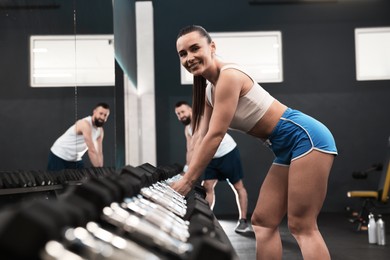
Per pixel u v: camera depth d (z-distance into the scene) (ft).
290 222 7.19
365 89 30.48
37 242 1.83
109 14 16.51
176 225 3.62
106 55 15.69
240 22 30.71
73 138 11.75
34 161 9.59
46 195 9.20
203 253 2.43
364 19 30.53
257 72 30.71
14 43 9.26
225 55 30.78
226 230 21.44
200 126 8.01
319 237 7.10
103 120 14.93
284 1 30.58
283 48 30.60
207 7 30.81
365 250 15.75
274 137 7.31
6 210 2.01
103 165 14.89
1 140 8.95
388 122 30.37
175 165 15.71
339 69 30.53
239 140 30.30
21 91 9.19
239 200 20.44
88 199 2.98
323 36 30.55
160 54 30.89
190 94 30.81
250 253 14.73
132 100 27.35
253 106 7.14
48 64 10.24
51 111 10.49
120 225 3.03
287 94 30.60
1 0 8.98
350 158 30.37
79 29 12.41
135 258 2.44
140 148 29.89
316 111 30.55
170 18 30.91
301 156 7.01
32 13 9.71
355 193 22.08
